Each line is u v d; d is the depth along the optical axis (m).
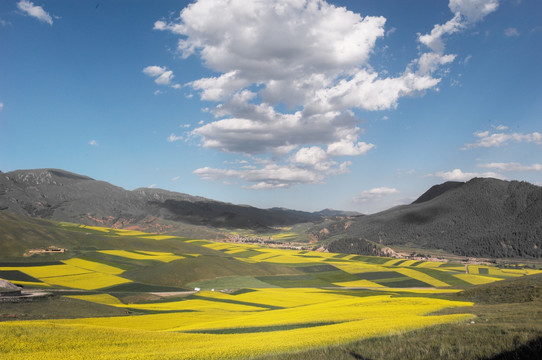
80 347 28.56
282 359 21.28
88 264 148.38
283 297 99.56
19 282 108.06
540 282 56.62
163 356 24.77
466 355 18.36
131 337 33.09
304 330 34.88
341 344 24.52
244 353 24.72
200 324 51.72
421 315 40.62
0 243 158.00
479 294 59.44
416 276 159.50
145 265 156.88
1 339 28.59
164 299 97.06
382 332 27.98
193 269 145.88
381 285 143.75
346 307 56.03
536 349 18.02
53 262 146.12
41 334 30.94
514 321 28.12
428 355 19.03
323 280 152.62
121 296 97.75
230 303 88.75
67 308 64.69
